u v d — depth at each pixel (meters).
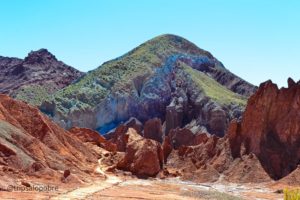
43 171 77.81
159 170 105.12
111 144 129.62
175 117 186.38
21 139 85.19
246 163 101.50
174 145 149.12
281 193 86.44
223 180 99.75
